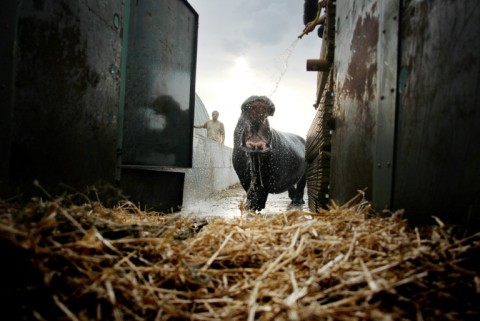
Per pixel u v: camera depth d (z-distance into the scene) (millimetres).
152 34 4637
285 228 2158
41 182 2680
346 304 1485
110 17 3600
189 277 1726
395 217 2283
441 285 1618
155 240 1915
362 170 2963
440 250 1803
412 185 2393
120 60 3828
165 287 1722
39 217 1802
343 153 3457
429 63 2312
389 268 1688
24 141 2510
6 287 1454
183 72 5707
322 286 1642
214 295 1604
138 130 4332
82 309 1490
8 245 1471
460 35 2180
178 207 5473
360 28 3125
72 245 1654
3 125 2314
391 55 2559
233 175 17031
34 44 2574
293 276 1603
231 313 1466
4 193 2316
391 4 2590
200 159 8734
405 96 2447
